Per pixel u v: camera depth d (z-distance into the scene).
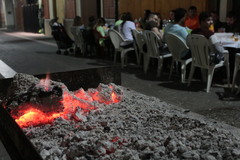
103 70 4.22
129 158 2.26
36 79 3.60
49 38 16.66
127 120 3.10
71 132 2.80
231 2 8.50
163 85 5.66
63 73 4.01
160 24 8.78
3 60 9.10
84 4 14.70
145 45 6.69
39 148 2.48
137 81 6.02
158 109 3.60
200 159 2.21
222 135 2.60
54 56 9.89
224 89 5.31
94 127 2.85
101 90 3.79
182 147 2.31
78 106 3.27
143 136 2.67
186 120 2.96
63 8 16.86
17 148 2.18
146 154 2.29
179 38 5.55
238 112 4.13
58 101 3.16
